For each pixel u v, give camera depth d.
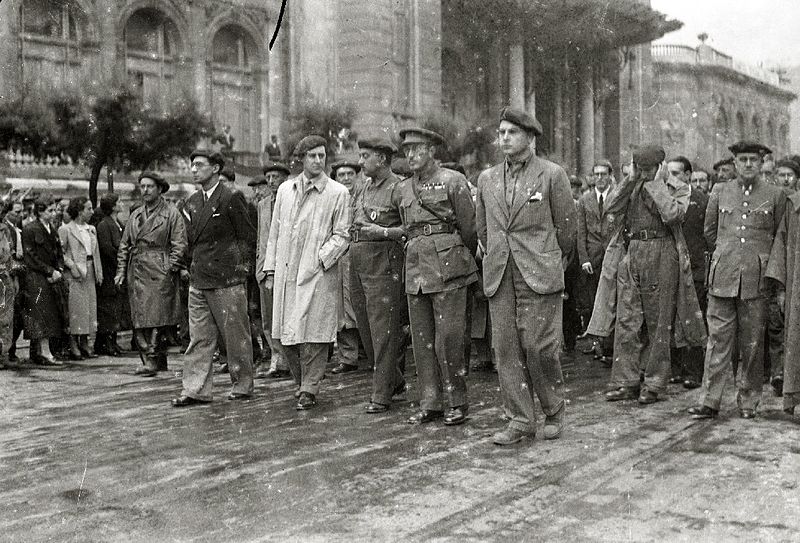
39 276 10.62
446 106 42.81
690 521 4.11
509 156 5.85
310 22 35.78
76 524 4.29
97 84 20.09
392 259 6.96
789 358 6.54
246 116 36.06
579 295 10.69
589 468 5.08
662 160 7.23
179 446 5.90
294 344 7.19
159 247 9.56
